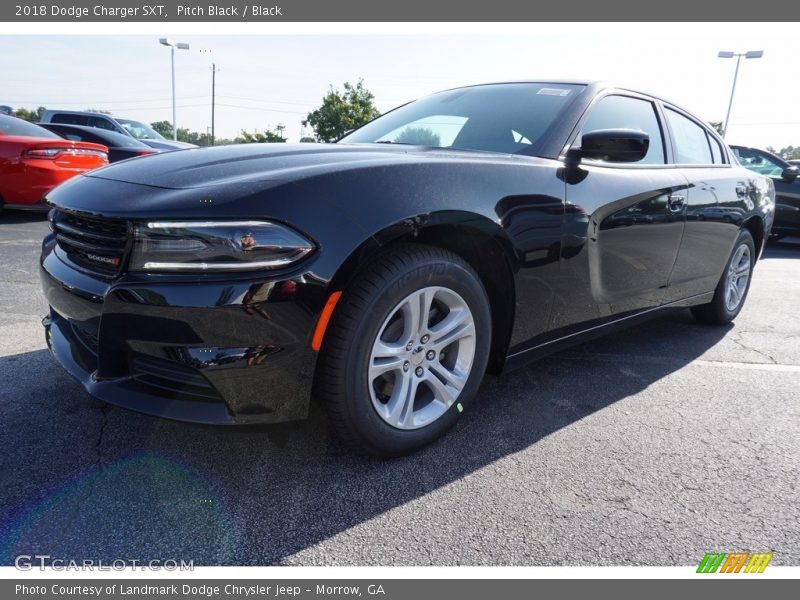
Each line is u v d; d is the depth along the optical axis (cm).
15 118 721
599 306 263
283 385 170
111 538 160
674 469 206
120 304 167
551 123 256
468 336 212
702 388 284
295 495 181
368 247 172
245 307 160
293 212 165
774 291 537
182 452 202
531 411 248
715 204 340
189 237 161
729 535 171
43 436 208
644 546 165
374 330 180
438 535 166
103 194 181
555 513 178
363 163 187
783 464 212
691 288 343
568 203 232
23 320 337
